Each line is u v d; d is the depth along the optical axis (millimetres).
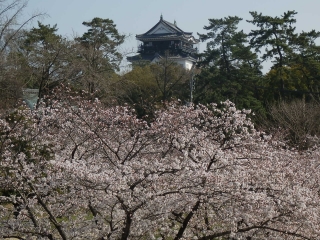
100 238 9430
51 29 41906
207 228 10062
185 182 8977
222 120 12680
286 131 25078
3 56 24969
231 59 43219
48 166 11031
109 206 9531
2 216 9883
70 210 9797
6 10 25453
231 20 42875
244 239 9516
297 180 11227
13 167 9906
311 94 39000
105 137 12211
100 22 41812
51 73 27656
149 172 9141
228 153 10734
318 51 42812
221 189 8797
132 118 12844
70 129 12727
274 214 9523
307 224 9086
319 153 15805
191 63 74312
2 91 24297
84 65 29500
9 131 12242
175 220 10250
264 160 11000
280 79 41438
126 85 34906
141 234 9586
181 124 12250
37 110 13062
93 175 8312
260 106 37312
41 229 9406
